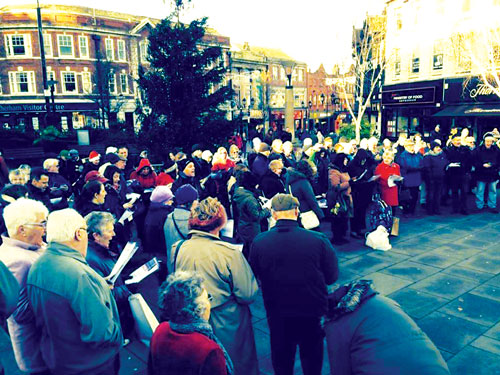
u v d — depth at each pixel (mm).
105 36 41062
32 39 38406
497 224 9297
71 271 2639
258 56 60781
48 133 23156
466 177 10172
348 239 8438
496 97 21047
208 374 2025
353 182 8242
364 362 2004
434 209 10359
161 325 2234
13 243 3045
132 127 15531
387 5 28094
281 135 18312
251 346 3275
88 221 3404
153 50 14695
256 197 5957
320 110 74312
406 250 7625
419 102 25891
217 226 3223
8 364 4203
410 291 5855
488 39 19828
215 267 3062
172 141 14461
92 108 39438
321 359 3406
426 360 1957
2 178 8195
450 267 6746
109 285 3125
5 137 24500
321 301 3242
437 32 24234
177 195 4512
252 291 3164
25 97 38844
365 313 2117
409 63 26969
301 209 6191
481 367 4102
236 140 18719
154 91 14531
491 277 6312
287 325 3279
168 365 2057
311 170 6262
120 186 6969
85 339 2605
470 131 23125
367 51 27266
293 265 3207
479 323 4953
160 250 5051
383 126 30422
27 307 2787
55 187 6914
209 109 15211
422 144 11953
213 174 8461
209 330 2191
